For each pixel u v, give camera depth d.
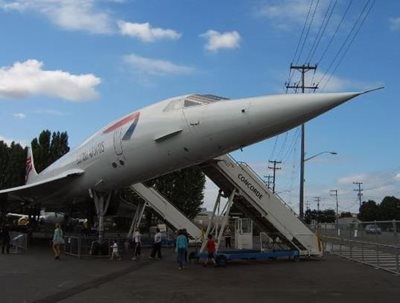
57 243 20.30
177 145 16.25
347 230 24.91
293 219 22.81
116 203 23.36
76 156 23.55
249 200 22.16
